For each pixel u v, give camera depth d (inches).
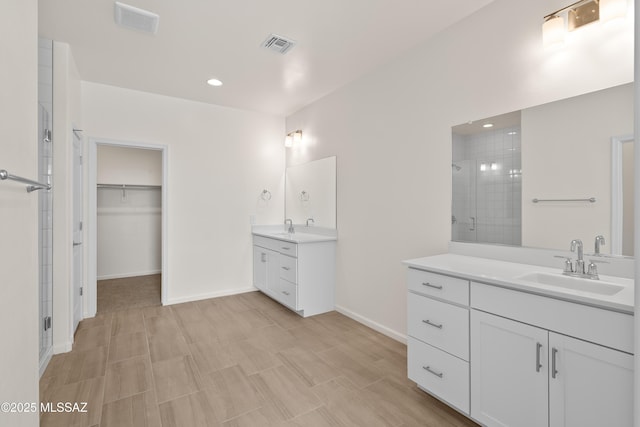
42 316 87.4
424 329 71.6
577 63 64.1
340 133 132.3
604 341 44.6
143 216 201.8
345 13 82.4
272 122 171.5
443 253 90.8
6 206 37.1
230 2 77.4
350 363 89.5
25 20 43.6
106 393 74.3
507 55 75.7
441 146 91.3
